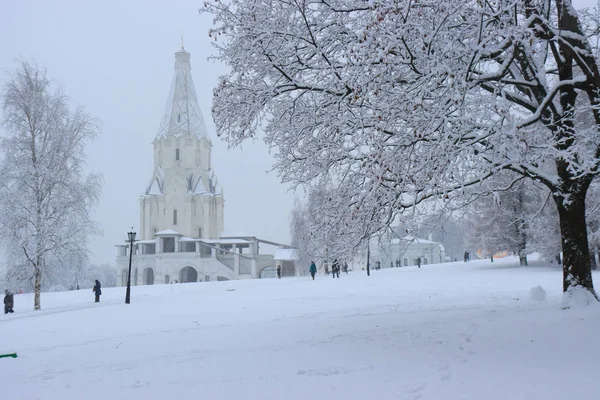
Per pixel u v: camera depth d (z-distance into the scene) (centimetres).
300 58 1227
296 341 1166
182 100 13150
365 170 1062
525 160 1070
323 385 733
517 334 1005
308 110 1284
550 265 4269
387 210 1142
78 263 3038
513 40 925
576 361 790
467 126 1002
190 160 12888
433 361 857
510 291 2288
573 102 1318
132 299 2866
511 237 4441
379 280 3447
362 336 1157
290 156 1327
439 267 4988
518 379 707
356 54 937
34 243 2833
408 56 1038
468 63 981
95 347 1300
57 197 2994
